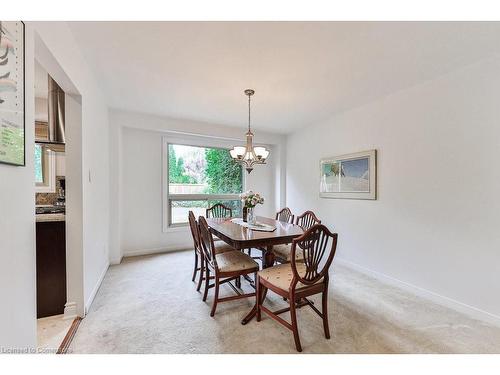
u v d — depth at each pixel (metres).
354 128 3.23
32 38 1.14
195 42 1.77
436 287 2.31
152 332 1.76
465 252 2.11
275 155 4.91
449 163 2.22
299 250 2.46
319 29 1.61
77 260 1.91
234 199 4.70
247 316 1.93
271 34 1.67
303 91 2.67
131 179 3.75
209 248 2.19
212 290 2.52
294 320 1.60
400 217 2.65
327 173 3.68
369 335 1.75
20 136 1.00
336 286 2.65
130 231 3.75
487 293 1.97
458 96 2.15
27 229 1.08
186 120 3.81
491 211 1.95
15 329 0.98
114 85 2.54
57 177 3.00
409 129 2.55
